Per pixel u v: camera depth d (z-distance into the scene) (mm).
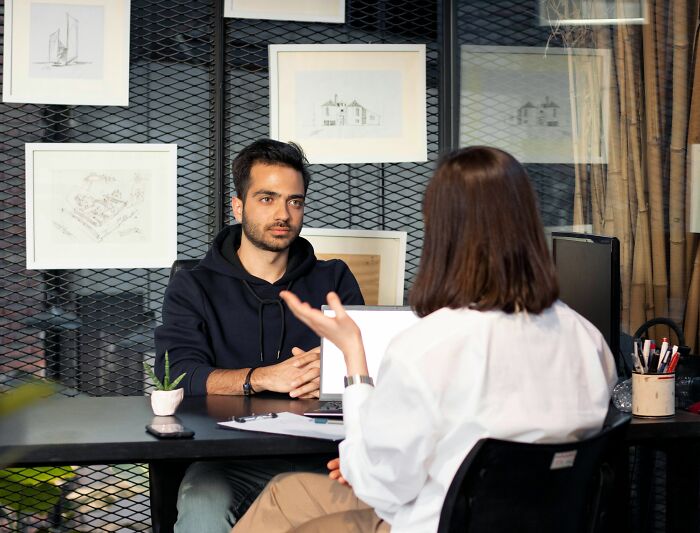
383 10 3438
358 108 3383
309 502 1854
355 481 1507
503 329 1435
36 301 3309
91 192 3273
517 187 1471
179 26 3371
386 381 1420
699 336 2723
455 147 3385
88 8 3262
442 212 1485
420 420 1392
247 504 2283
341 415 2082
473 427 1393
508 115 3273
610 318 2223
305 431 1874
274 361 2660
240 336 2670
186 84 3391
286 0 3361
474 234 1454
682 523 2113
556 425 1438
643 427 1950
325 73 3371
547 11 3172
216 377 2447
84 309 3344
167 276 3387
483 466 1365
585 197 3047
